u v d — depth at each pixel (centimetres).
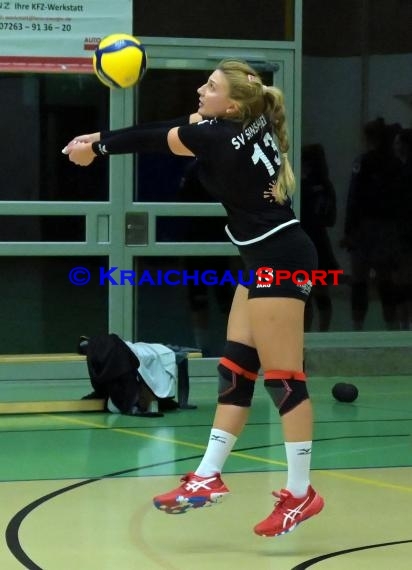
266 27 2664
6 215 2525
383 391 2506
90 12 2530
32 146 2544
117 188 2564
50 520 1312
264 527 1195
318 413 2198
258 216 1203
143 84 2592
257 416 2152
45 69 2519
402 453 1777
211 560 1151
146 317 2617
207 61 2623
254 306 1205
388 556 1172
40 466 1658
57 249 2542
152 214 2591
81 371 2591
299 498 1205
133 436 1930
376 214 2784
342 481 1557
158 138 1206
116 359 2169
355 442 1875
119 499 1430
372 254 2784
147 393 2180
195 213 2609
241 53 2647
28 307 2555
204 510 1372
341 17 2733
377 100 2762
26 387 2502
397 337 2794
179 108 2617
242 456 1738
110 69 1341
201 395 2425
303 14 2708
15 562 1125
